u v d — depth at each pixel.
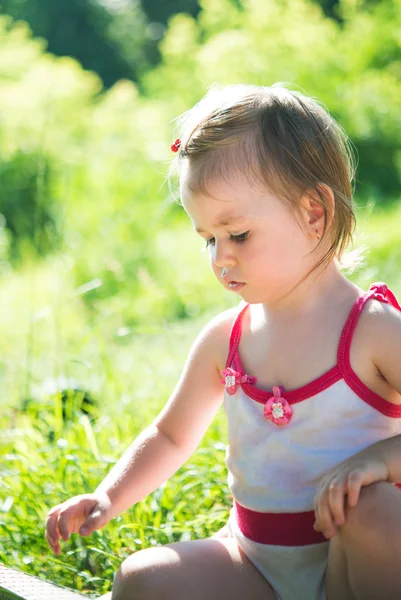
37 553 3.14
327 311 2.23
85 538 3.14
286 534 2.18
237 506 2.30
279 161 2.21
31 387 5.03
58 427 4.02
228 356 2.36
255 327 2.34
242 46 13.70
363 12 14.83
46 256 10.59
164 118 13.91
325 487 1.99
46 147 12.64
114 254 10.25
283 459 2.19
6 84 13.88
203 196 2.22
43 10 22.81
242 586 2.17
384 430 2.16
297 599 2.17
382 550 1.92
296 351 2.22
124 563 2.15
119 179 12.08
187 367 2.51
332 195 2.27
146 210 11.42
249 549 2.23
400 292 6.04
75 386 4.65
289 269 2.22
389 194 12.45
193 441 2.52
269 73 13.30
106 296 9.66
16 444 4.00
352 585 2.01
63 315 7.65
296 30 13.90
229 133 2.22
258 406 2.24
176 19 16.02
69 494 3.37
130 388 4.55
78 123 13.45
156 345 6.95
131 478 2.46
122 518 3.20
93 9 23.03
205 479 3.44
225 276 2.25
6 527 3.20
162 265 10.04
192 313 9.16
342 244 2.33
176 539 3.16
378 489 1.96
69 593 2.30
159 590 2.09
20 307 8.25
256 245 2.20
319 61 13.52
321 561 2.17
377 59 13.73
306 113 2.32
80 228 10.96
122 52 23.31
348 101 12.96
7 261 10.55
